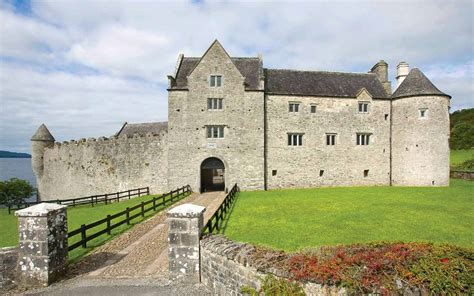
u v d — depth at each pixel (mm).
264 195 22578
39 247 7461
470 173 30859
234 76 25875
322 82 29766
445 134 26688
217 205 18656
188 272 7547
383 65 31469
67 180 33562
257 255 5992
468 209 15641
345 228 11961
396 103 28719
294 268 5234
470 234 10961
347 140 28453
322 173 28000
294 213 15258
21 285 7441
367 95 28766
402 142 28062
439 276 4344
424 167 26672
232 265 6391
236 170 25781
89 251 10109
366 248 5621
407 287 4320
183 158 25453
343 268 4812
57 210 7953
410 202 17922
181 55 28328
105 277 7957
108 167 29828
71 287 7363
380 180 28953
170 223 7641
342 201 18891
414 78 28219
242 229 12016
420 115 26922
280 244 9906
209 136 25750
